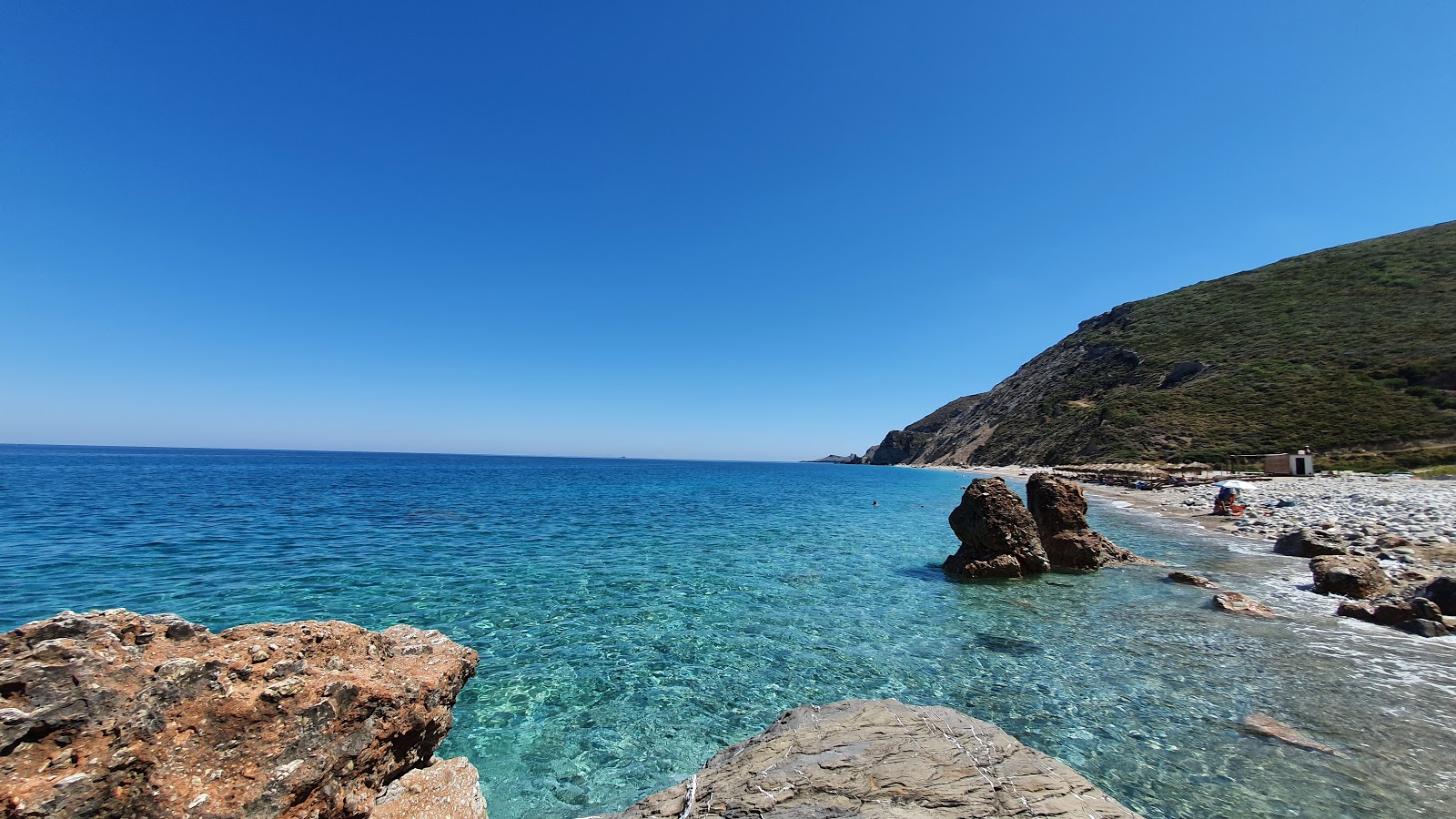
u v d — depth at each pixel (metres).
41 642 4.25
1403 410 47.94
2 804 3.54
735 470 142.75
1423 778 6.45
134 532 24.94
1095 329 109.31
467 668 6.69
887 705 6.06
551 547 22.88
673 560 20.48
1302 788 6.38
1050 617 13.33
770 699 9.30
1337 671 9.61
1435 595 12.34
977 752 5.14
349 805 4.85
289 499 41.28
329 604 14.38
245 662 4.89
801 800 4.57
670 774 7.33
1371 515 24.09
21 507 33.12
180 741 4.25
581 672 10.33
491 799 6.78
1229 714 8.19
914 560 20.86
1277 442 50.94
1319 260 85.19
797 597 15.30
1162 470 52.47
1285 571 17.45
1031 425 95.00
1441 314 58.62
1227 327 77.56
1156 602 14.48
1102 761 7.09
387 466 114.44
